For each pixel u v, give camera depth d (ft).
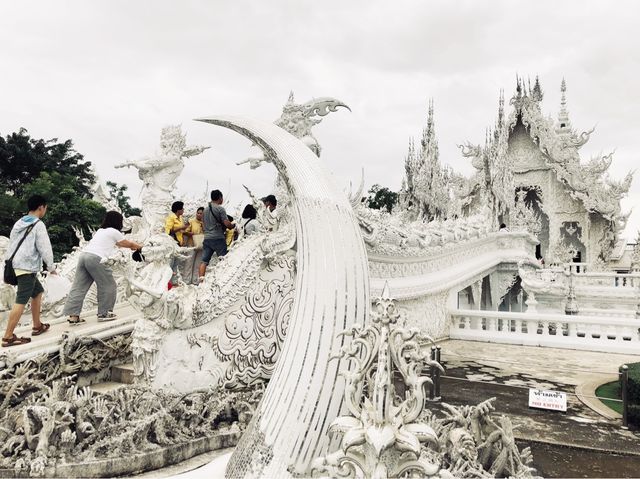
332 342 12.82
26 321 25.96
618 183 101.04
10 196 90.02
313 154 16.44
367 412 9.50
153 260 19.24
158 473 15.74
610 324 37.73
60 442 14.99
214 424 18.74
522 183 111.24
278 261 22.49
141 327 18.52
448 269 44.37
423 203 123.44
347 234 14.57
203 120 18.29
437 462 12.21
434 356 23.58
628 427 20.06
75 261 31.94
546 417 21.35
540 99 109.60
